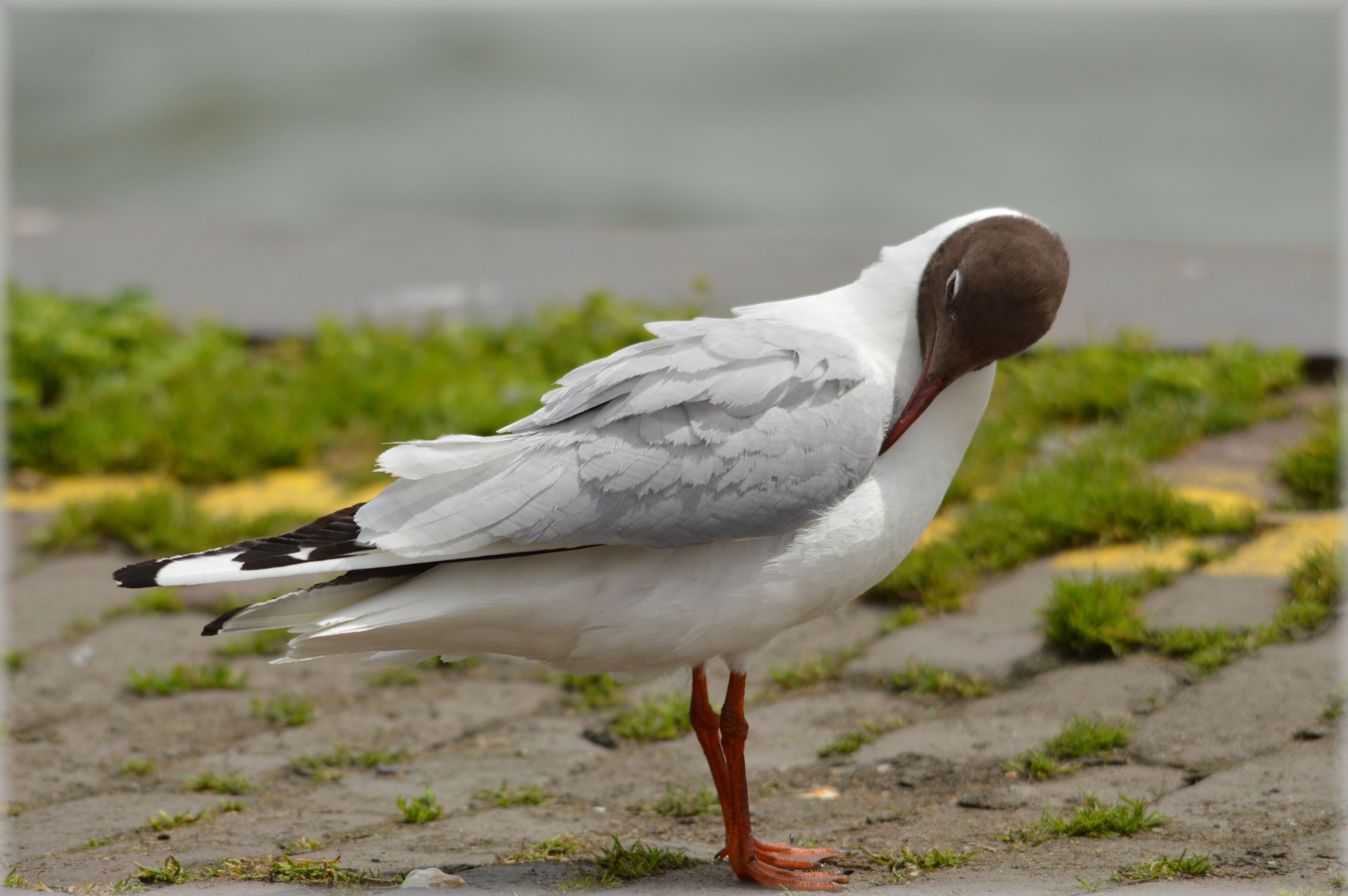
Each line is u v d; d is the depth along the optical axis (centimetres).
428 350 1611
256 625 748
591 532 725
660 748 957
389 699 1035
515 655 787
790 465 743
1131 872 723
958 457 812
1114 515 1151
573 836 829
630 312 1631
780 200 2848
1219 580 1059
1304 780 813
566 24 3869
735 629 754
